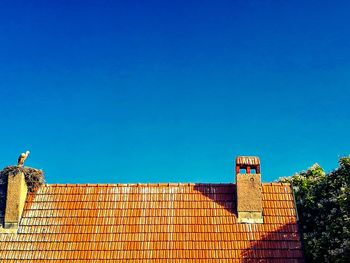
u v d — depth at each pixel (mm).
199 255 25094
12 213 26672
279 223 26281
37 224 26703
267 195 27578
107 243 25812
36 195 28047
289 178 31031
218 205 27266
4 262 25172
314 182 29422
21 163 27766
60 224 26703
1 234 26281
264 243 25438
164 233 26094
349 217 24734
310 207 27875
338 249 24203
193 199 27641
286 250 25125
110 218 26938
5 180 27484
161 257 25094
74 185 28625
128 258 25141
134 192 28188
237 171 27250
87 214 27141
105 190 28359
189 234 26000
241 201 26703
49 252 25516
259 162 27281
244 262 24734
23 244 25891
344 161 27078
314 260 25078
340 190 26062
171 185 28422
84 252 25469
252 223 26328
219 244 25516
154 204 27516
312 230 27250
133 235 26094
